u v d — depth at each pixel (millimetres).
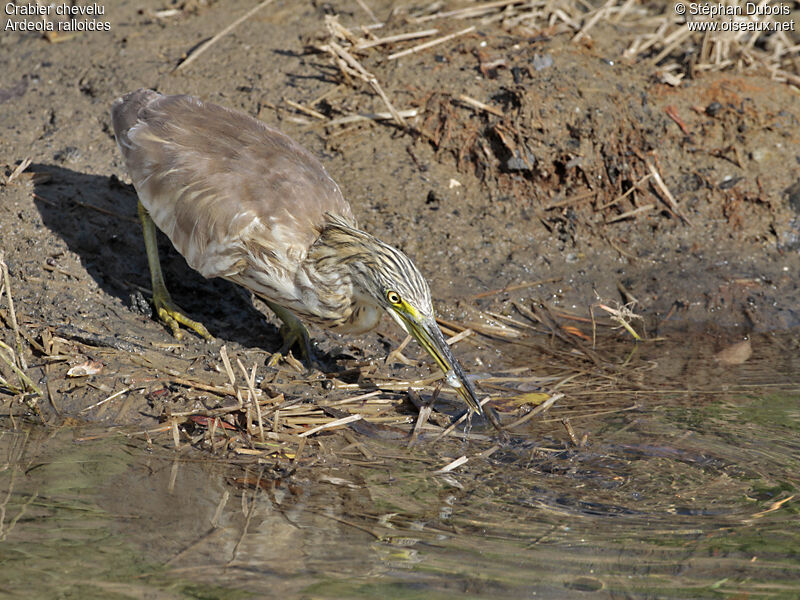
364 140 14578
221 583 7070
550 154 14180
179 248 11336
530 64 14930
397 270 10086
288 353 11625
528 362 11852
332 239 10625
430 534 7879
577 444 9711
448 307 12867
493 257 13648
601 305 12305
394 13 16578
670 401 10750
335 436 9828
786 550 7656
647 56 15820
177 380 10570
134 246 12953
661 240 14078
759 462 9305
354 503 8414
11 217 12430
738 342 12531
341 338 12195
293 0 17547
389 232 13570
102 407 10133
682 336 12680
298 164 11406
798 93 15312
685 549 7684
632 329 12586
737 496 8641
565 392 11031
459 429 10102
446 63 15250
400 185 14117
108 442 9461
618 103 14539
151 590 6965
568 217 14125
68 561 7312
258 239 10742
